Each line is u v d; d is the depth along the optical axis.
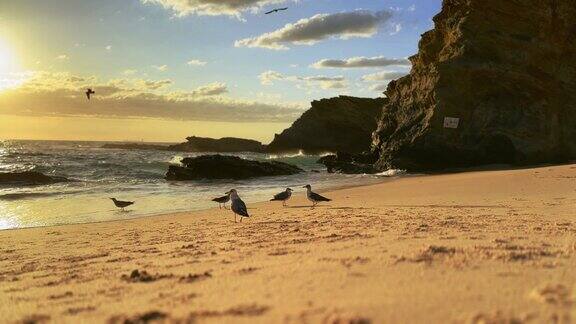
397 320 3.41
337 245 7.80
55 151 105.69
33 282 6.86
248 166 47.03
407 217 12.83
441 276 4.78
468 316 3.39
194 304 4.43
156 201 26.05
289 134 102.56
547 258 5.71
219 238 10.81
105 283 6.14
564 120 48.78
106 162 63.28
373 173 49.12
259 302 4.23
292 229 11.52
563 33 48.69
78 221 18.97
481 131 47.62
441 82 49.78
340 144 96.25
